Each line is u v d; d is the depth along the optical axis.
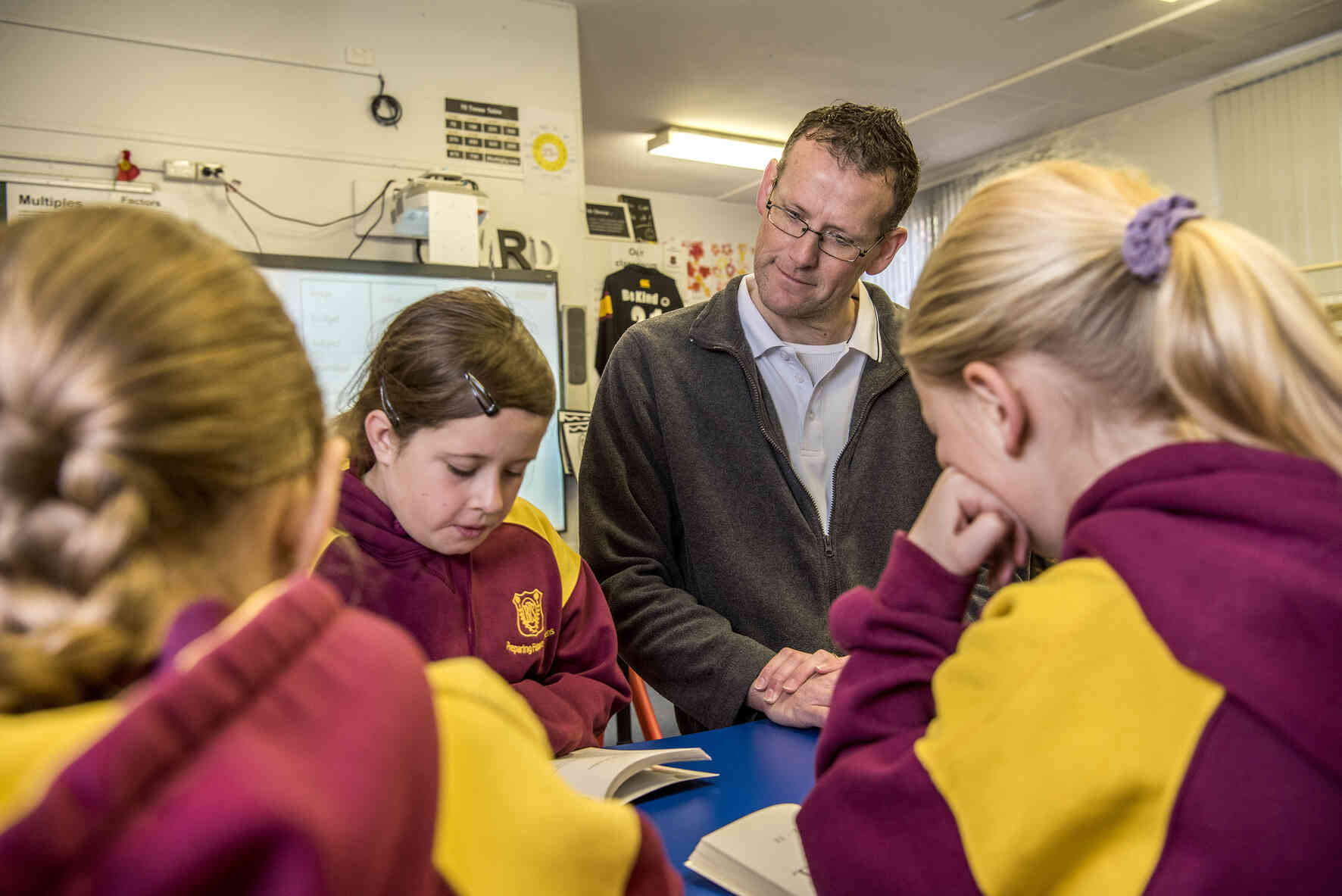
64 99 2.89
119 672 0.31
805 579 1.50
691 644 1.37
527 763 0.47
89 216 0.34
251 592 0.36
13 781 0.27
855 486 1.54
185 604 0.32
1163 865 0.45
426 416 0.99
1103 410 0.57
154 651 0.31
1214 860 0.44
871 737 0.67
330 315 3.00
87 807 0.23
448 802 0.42
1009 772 0.51
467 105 3.54
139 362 0.30
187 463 0.31
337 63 3.30
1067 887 0.49
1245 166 5.01
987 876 0.51
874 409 1.57
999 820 0.51
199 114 3.07
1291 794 0.43
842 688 0.71
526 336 1.06
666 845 0.85
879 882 0.58
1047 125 5.85
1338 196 4.64
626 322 5.65
